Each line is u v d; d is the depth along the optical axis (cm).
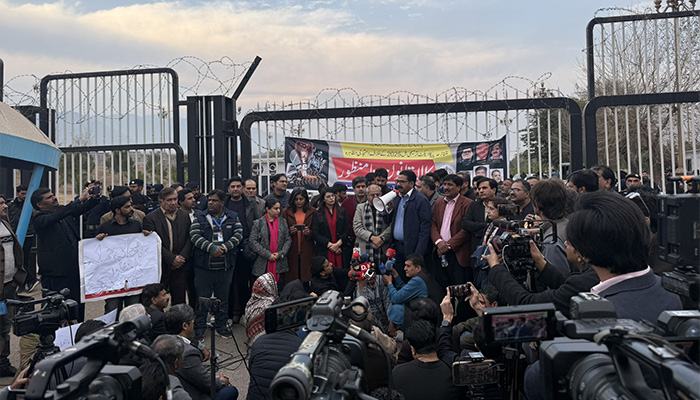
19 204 867
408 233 634
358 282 548
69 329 354
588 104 743
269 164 826
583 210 188
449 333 330
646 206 342
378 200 643
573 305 144
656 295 177
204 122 816
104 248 569
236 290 693
